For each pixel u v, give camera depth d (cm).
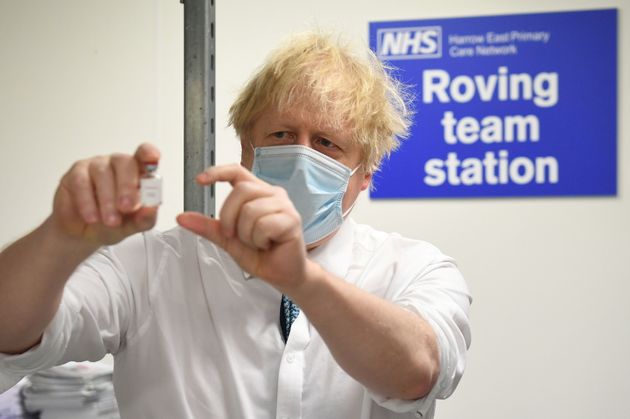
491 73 241
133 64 248
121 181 64
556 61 238
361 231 127
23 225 254
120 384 112
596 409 242
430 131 244
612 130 237
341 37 116
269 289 111
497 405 246
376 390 84
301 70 105
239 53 251
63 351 91
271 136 108
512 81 240
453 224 245
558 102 238
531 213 242
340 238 118
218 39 251
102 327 102
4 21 250
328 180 107
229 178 68
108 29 249
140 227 67
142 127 249
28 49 250
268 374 107
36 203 253
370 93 109
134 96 249
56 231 73
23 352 86
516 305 244
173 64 248
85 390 163
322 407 105
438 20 242
